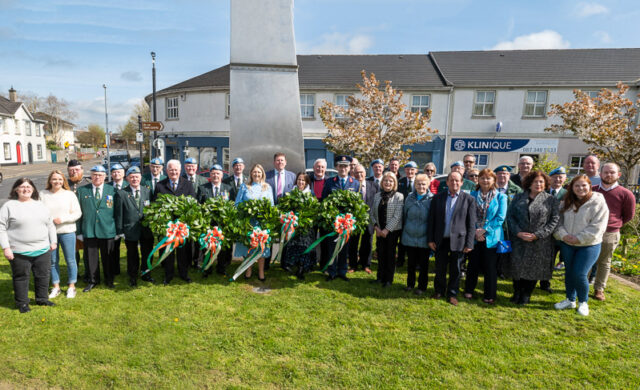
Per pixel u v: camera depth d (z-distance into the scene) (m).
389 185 4.77
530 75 17.92
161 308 4.06
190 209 4.61
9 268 5.29
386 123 13.56
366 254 5.56
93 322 3.70
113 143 69.56
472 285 4.55
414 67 19.80
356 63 20.53
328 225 4.84
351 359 3.16
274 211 4.72
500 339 3.55
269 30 6.00
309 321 3.85
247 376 2.91
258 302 4.30
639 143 10.26
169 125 21.23
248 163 6.09
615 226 4.41
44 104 57.06
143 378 2.86
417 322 3.88
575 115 11.82
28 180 3.88
